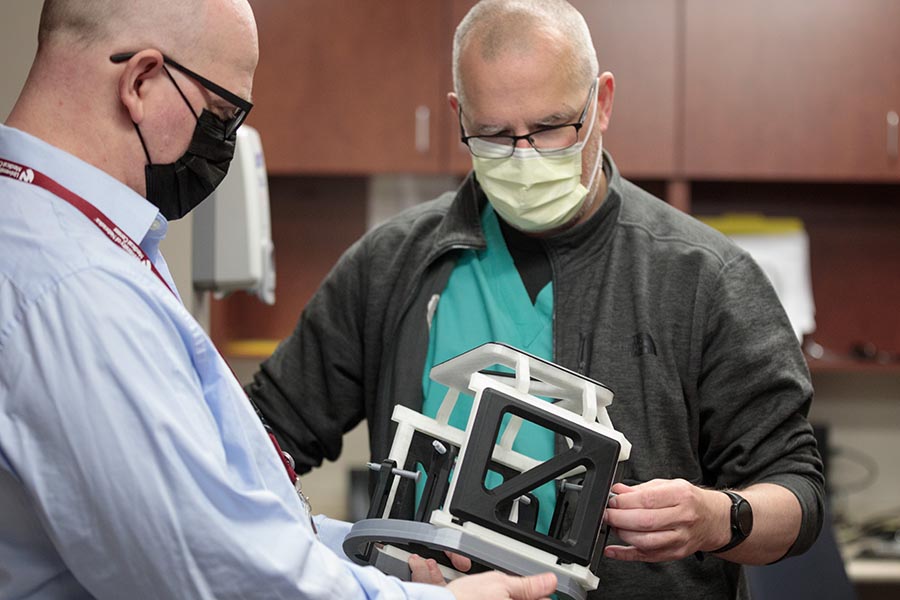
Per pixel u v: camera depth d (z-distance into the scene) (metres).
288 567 0.99
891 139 2.93
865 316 3.34
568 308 1.49
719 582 1.49
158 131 1.07
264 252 2.13
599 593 1.44
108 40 1.04
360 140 2.96
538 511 1.30
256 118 2.96
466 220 1.56
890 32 2.93
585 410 1.18
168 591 0.95
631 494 1.22
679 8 2.93
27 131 1.05
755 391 1.45
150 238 1.13
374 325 1.61
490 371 1.29
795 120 2.94
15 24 1.62
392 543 1.21
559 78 1.40
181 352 1.01
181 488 0.95
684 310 1.47
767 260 3.10
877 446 3.37
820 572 2.37
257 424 1.10
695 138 2.94
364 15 2.95
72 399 0.93
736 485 1.47
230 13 1.10
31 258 0.97
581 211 1.51
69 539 0.94
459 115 1.50
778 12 2.93
